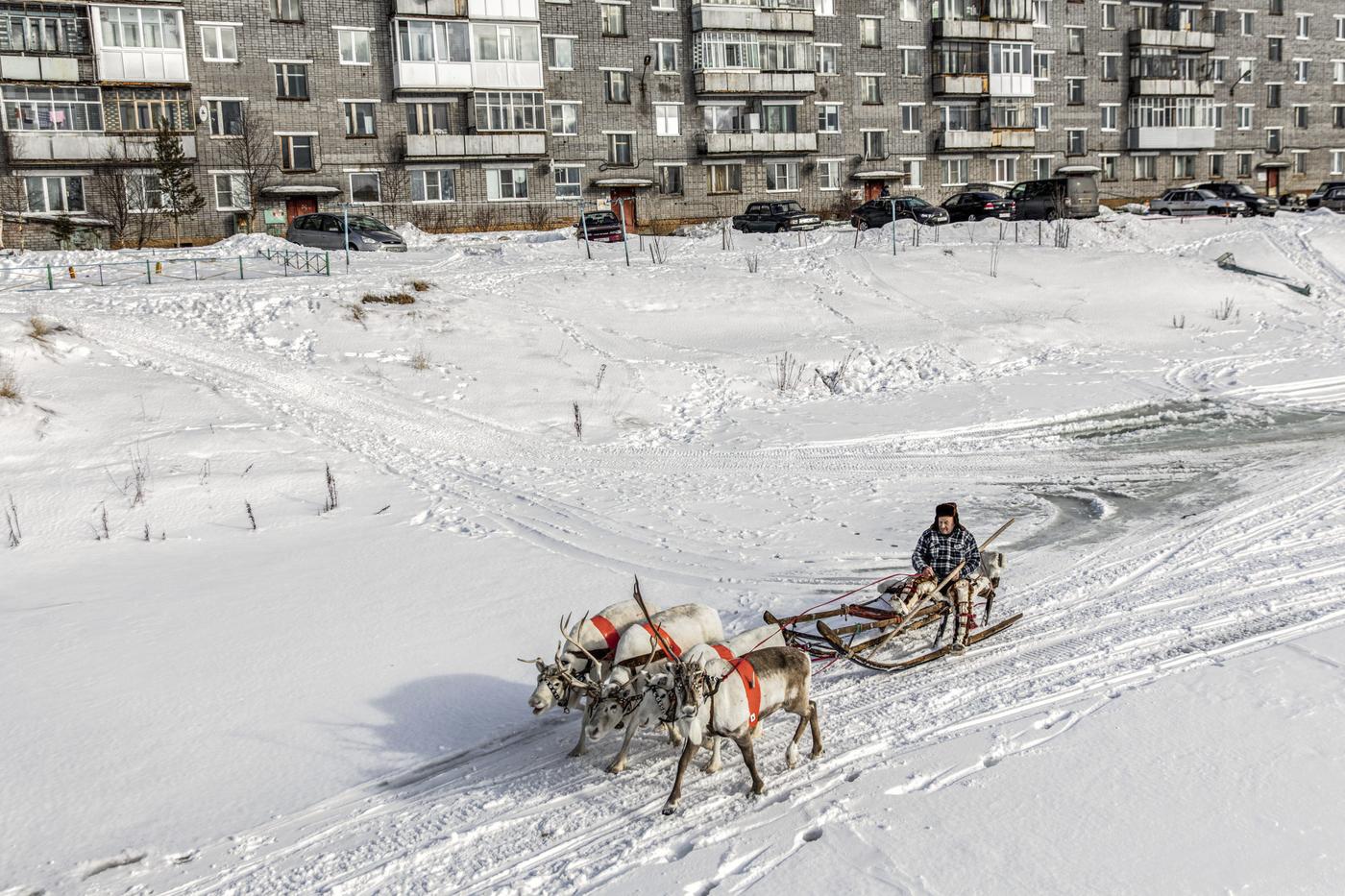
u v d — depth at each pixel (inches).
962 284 1285.7
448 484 671.1
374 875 270.1
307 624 439.5
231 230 1929.1
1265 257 1457.9
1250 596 455.5
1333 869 263.0
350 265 1246.9
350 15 1969.7
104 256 1321.4
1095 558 518.3
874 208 1849.2
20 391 741.3
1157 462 719.7
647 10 2186.3
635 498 636.7
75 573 509.7
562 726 358.0
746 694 297.7
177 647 415.8
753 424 835.4
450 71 2016.5
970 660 398.9
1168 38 2655.0
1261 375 987.3
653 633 326.3
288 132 1946.4
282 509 616.4
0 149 1764.3
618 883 263.4
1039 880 259.6
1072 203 1738.4
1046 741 328.8
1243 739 326.3
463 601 465.1
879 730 341.7
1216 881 258.8
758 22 2234.3
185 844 285.7
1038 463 722.8
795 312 1167.0
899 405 893.8
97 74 1806.1
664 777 318.7
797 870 265.9
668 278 1227.2
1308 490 631.8
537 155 2086.6
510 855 277.7
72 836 289.0
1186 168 2780.5
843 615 394.9
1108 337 1139.9
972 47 2463.1
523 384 893.8
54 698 370.6
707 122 2258.9
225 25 1884.8
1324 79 2920.8
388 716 360.8
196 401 787.4
